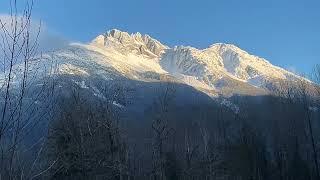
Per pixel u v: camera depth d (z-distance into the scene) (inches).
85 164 1262.3
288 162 3331.7
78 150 1226.0
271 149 3444.9
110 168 1386.6
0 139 319.6
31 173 329.7
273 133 3516.2
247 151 3021.7
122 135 1465.3
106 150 1371.8
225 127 3277.6
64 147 1090.7
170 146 2262.6
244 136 3149.6
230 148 2947.8
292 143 3408.0
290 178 3257.9
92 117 1343.5
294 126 3444.9
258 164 3105.3
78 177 1241.4
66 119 1130.7
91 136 1323.8
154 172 1760.6
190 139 2514.8
